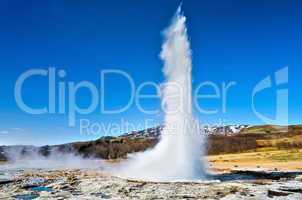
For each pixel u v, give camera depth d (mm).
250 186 38625
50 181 46000
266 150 139000
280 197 32250
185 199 32688
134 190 37312
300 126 189250
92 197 34125
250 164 74000
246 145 152625
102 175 51562
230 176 51938
